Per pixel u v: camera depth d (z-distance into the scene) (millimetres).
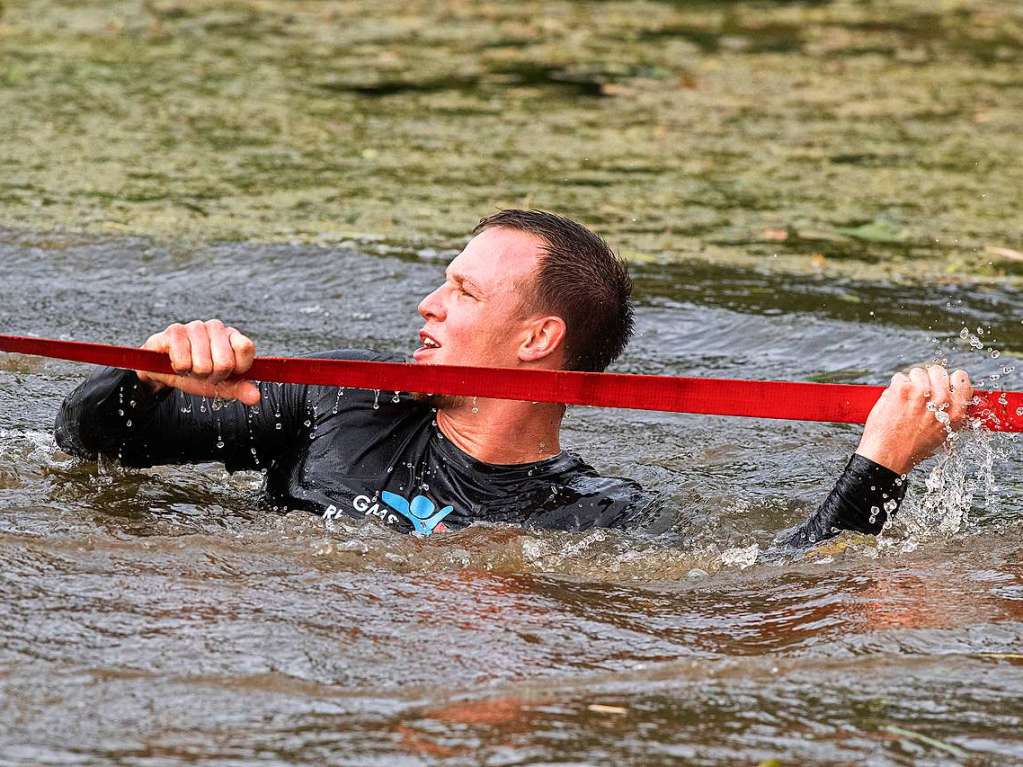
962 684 7609
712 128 26391
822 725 7074
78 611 8125
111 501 10320
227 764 6422
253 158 22984
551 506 10352
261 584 8727
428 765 6492
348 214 20172
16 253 17797
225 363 9062
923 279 18375
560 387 9727
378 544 9641
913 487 11836
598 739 6832
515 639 8109
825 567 9609
